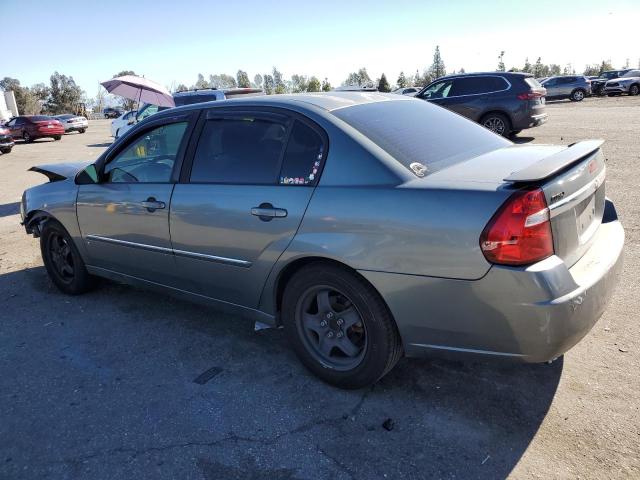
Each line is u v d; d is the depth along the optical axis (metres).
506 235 2.23
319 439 2.57
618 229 2.98
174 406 2.89
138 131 3.83
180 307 4.25
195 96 12.79
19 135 26.31
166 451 2.53
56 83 86.06
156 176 3.67
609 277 2.54
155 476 2.38
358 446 2.50
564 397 2.76
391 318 2.67
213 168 3.32
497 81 12.21
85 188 4.13
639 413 2.59
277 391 2.99
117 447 2.58
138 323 3.99
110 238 4.00
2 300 4.60
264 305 3.18
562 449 2.39
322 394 2.94
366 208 2.57
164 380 3.16
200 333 3.77
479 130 3.51
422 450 2.45
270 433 2.63
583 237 2.65
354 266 2.61
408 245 2.45
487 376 3.00
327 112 2.97
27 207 4.66
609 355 3.10
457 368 3.10
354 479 2.30
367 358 2.76
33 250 6.14
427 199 2.42
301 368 3.22
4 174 13.70
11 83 83.75
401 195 2.50
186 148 3.48
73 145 22.55
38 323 4.07
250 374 3.19
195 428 2.69
